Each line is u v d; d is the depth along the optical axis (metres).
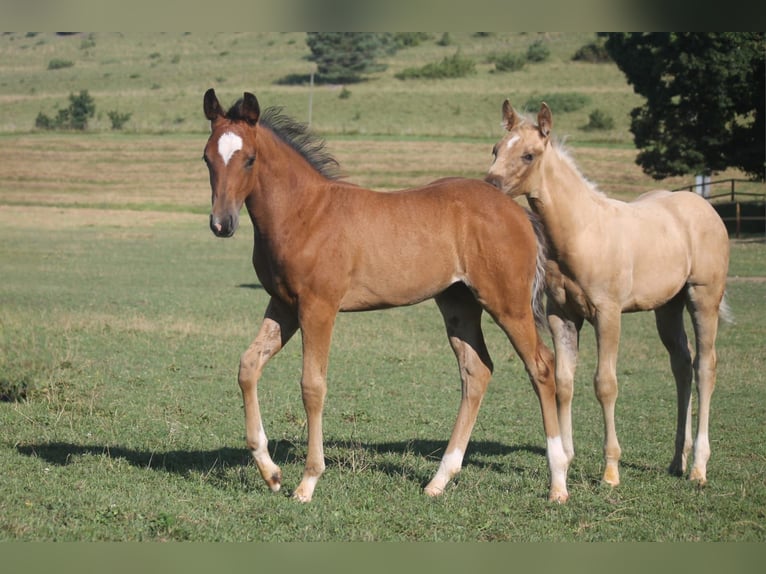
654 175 37.06
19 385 9.87
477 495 6.91
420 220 6.70
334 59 80.62
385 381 12.00
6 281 21.56
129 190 49.06
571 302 7.44
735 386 11.98
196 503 6.40
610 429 7.38
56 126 65.81
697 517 6.61
